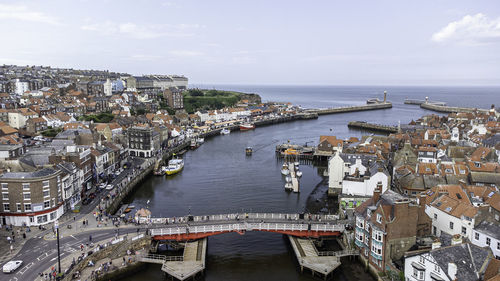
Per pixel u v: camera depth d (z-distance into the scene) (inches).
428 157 5310.0
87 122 7810.0
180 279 2716.5
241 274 2960.1
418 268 2330.2
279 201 4653.1
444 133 7022.6
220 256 3257.9
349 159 4813.0
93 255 2886.3
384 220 2696.9
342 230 3390.7
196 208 4392.2
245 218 3604.8
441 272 2164.1
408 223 2716.5
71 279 2620.6
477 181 3848.4
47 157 4252.0
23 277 2554.1
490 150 4781.0
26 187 3437.5
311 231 3376.0
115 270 2802.7
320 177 5861.2
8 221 3476.9
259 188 5196.9
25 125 7869.1
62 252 2925.7
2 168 3762.3
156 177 5836.6
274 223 3395.7
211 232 3319.4
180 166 6200.8
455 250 2239.2
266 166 6505.9
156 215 4156.0
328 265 2925.7
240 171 6141.7
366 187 4114.2
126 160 6353.3
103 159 5187.0
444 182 3976.4
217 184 5393.7
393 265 2630.4
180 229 3260.3
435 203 3164.4
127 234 3240.7
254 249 3400.6
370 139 6978.4
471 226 2751.0
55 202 3636.8
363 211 3070.9
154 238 3255.4
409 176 4111.7
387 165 5329.7
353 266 3034.0
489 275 2070.6
